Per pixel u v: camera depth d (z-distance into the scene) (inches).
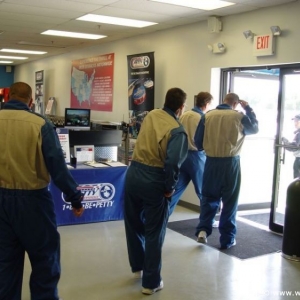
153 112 123.0
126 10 214.1
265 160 236.5
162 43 261.6
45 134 95.1
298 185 151.9
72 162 190.9
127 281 130.0
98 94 345.4
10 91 100.6
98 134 197.3
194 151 177.5
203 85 226.7
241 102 160.9
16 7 217.2
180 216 215.3
